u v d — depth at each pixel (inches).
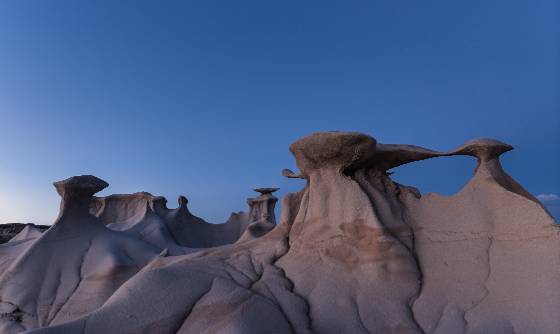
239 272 475.2
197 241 1485.0
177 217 1485.0
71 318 734.5
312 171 530.6
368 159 518.9
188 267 451.5
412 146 525.7
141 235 1213.7
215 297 394.6
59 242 855.7
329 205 505.0
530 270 400.2
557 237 400.5
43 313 746.8
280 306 420.2
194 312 381.1
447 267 447.8
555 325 355.6
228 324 358.0
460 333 385.1
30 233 1219.9
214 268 472.1
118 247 880.3
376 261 455.8
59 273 810.2
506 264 418.3
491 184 465.4
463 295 418.6
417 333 394.3
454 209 479.8
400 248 460.4
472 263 437.4
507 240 430.9
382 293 434.3
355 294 437.4
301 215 531.5
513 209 439.2
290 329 390.6
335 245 482.0
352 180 503.8
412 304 428.1
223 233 1563.7
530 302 381.7
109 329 350.3
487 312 394.0
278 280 462.0
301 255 494.3
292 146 528.7
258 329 361.1
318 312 420.5
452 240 463.8
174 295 393.4
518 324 372.8
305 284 457.7
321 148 503.5
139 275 411.5
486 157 481.1
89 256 846.5
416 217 501.7
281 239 539.5
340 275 459.2
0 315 736.3
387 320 408.5
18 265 801.6
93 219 930.1
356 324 404.2
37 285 781.9
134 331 355.6
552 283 379.9
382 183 530.3
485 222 452.1
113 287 788.0
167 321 370.0
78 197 916.6
